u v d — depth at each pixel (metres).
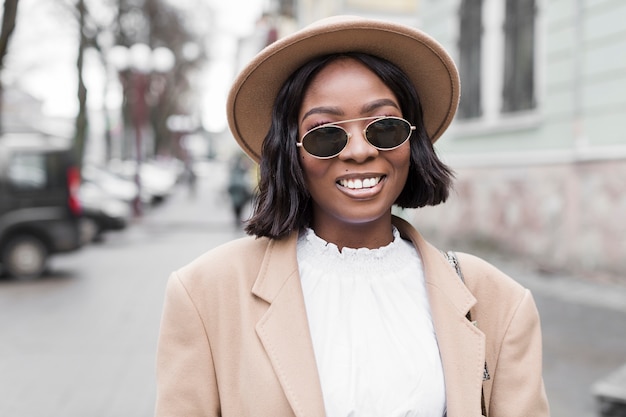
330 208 1.39
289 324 1.34
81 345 5.59
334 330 1.36
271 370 1.30
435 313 1.41
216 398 1.36
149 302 7.38
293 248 1.43
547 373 4.42
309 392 1.27
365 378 1.31
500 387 1.44
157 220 18.80
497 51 8.98
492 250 9.11
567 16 7.62
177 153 60.06
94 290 8.13
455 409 1.31
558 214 7.83
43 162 8.75
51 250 8.85
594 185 7.25
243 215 16.84
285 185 1.41
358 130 1.35
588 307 6.10
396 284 1.45
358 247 1.47
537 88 8.16
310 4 19.12
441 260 1.49
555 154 7.83
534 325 1.49
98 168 20.25
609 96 7.05
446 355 1.37
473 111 9.59
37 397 4.34
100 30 19.25
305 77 1.37
